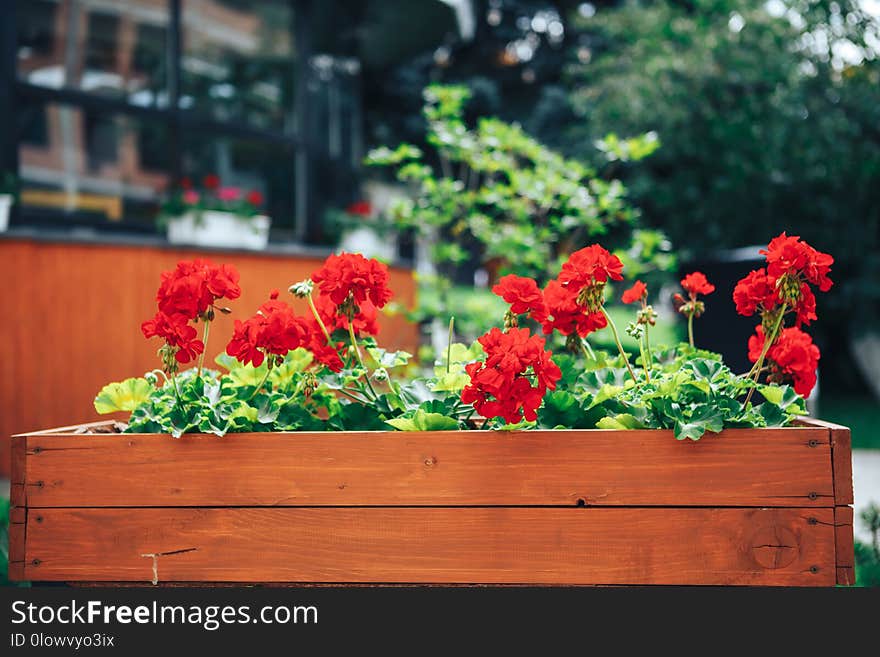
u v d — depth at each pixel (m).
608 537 1.22
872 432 5.57
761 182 6.55
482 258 3.59
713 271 2.74
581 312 1.42
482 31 11.44
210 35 5.45
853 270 7.19
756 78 6.36
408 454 1.25
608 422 1.31
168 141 5.16
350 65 7.60
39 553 1.28
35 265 3.87
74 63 4.76
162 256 4.15
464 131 3.34
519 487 1.24
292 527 1.26
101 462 1.28
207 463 1.27
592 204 3.20
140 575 1.26
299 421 1.42
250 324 1.36
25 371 3.84
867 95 6.48
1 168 4.39
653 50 6.94
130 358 4.05
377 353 1.53
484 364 1.30
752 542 1.21
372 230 5.85
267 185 5.88
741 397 1.88
